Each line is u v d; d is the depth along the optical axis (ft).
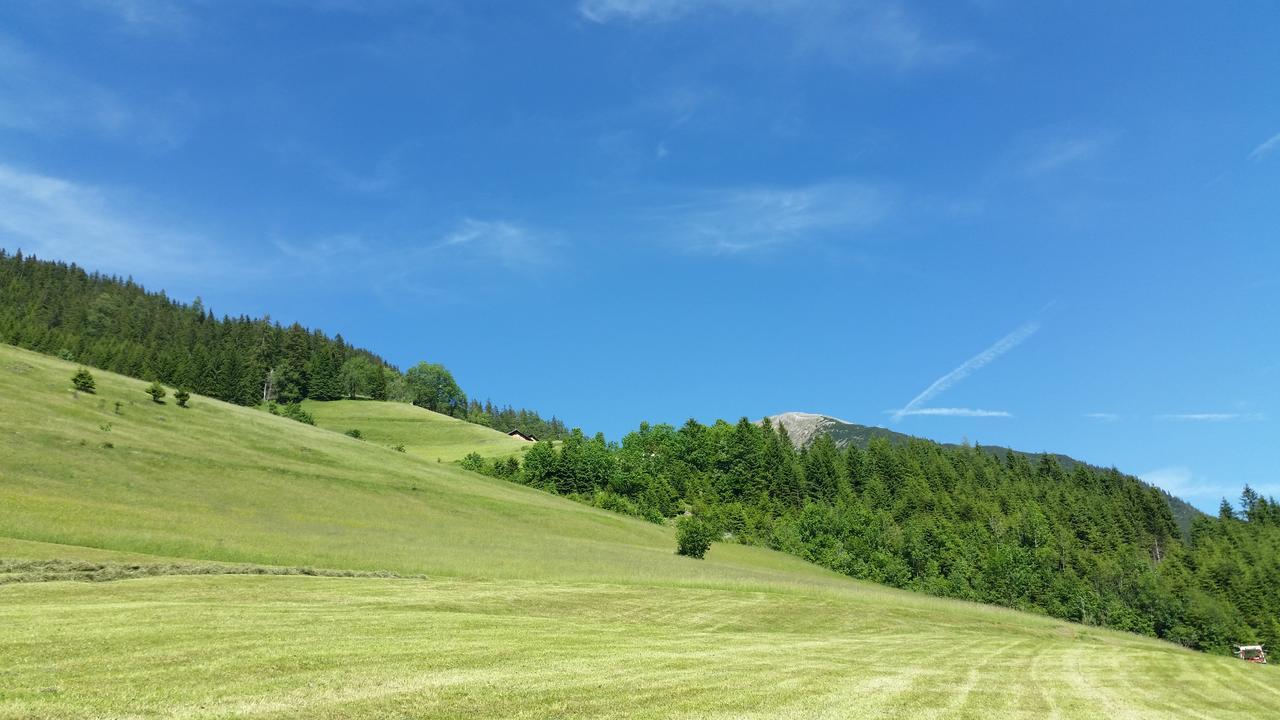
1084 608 336.29
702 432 520.01
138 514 135.13
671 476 472.03
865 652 70.33
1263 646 310.65
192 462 199.52
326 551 126.72
